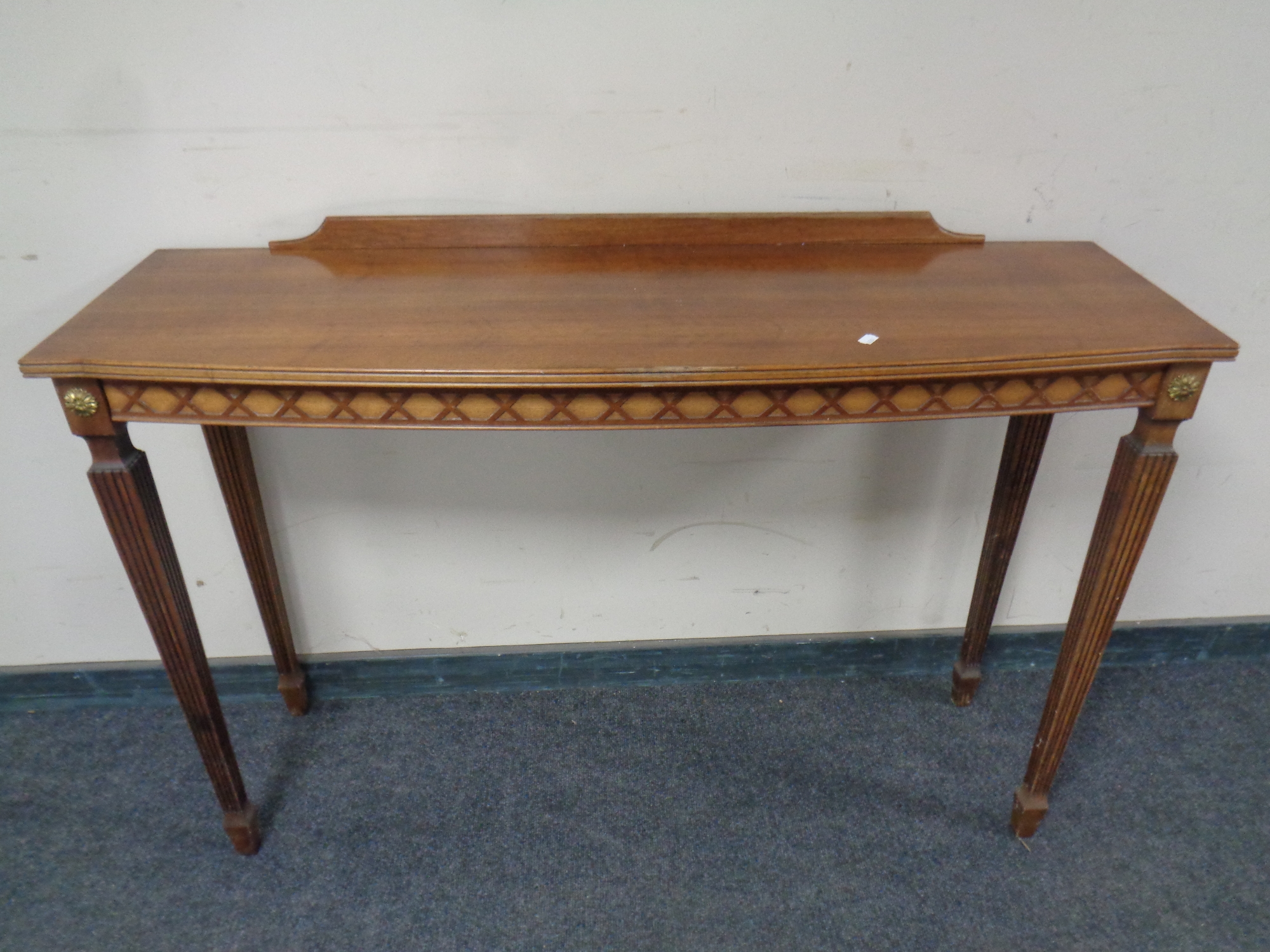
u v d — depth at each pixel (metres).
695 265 1.40
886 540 1.85
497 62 1.37
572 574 1.85
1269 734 1.83
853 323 1.19
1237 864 1.57
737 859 1.58
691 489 1.75
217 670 1.89
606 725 1.86
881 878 1.55
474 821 1.65
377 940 1.46
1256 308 1.62
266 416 1.14
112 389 1.13
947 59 1.40
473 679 1.94
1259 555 1.92
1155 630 1.99
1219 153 1.48
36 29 1.29
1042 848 1.60
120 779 1.74
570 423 1.14
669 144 1.45
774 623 1.96
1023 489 1.63
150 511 1.25
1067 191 1.51
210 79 1.35
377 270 1.38
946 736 1.83
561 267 1.39
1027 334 1.17
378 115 1.40
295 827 1.64
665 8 1.34
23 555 1.74
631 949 1.44
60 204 1.43
